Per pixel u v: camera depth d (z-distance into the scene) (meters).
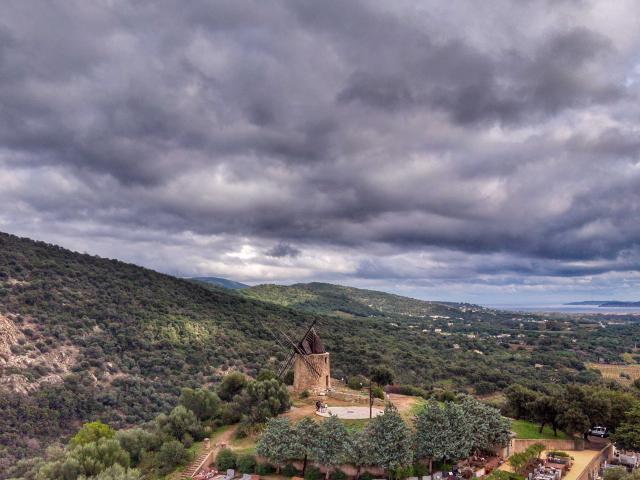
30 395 106.00
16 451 89.69
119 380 119.38
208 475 58.72
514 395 85.50
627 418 71.44
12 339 119.94
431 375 140.12
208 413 76.00
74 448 60.44
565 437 76.00
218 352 140.50
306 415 70.56
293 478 56.69
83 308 143.62
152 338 140.38
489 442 64.69
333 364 129.12
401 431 56.22
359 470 56.88
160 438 66.69
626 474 57.81
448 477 56.81
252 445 65.00
